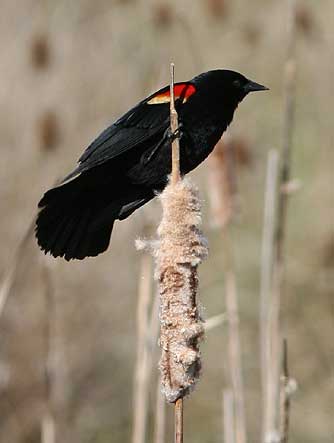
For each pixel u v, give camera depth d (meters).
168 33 14.49
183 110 7.45
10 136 14.30
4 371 10.80
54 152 14.01
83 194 7.05
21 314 12.88
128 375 13.72
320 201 15.98
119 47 14.79
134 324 13.98
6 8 15.48
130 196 7.27
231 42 16.86
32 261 13.10
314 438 13.10
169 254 5.84
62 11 15.55
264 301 9.11
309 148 16.72
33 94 14.69
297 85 17.09
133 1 14.91
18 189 13.87
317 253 15.14
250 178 15.77
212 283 15.14
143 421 8.80
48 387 8.92
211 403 13.68
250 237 15.38
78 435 12.85
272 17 17.39
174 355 5.82
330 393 13.59
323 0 17.56
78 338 13.53
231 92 7.70
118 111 14.12
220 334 14.44
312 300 14.83
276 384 8.65
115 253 14.09
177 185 5.93
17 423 12.79
